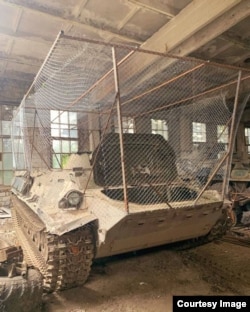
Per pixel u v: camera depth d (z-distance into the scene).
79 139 8.20
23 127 6.01
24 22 5.64
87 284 3.45
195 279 3.51
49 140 6.62
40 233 3.50
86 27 5.50
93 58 5.80
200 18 4.68
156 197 3.71
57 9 5.16
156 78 6.74
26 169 5.88
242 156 9.66
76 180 3.47
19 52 6.98
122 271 3.79
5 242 3.18
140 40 6.04
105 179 3.73
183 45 5.57
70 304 2.99
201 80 7.11
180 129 7.07
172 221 3.30
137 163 4.04
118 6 5.03
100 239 3.08
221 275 3.61
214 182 5.02
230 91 7.30
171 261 4.09
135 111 7.32
